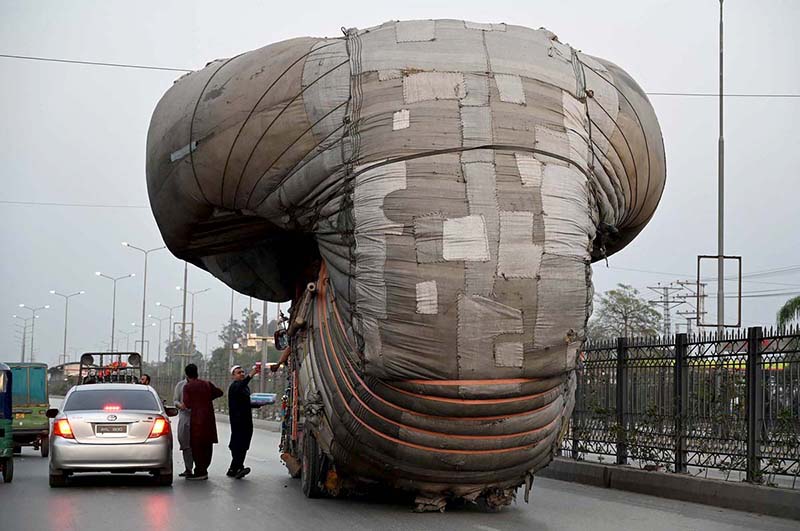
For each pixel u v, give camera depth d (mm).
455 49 11484
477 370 10555
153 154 13219
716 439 13859
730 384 13641
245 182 12016
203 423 16719
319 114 11383
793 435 12430
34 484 16078
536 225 10805
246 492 14617
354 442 11414
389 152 10938
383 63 11391
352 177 11055
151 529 10727
